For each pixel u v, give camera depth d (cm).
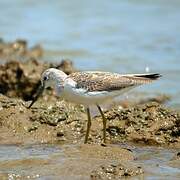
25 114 1588
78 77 1426
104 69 2420
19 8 3628
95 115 1642
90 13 3506
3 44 2861
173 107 1897
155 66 2452
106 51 2741
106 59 2594
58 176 1228
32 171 1256
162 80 2261
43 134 1525
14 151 1408
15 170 1269
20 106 1616
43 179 1218
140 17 3378
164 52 2684
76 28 3203
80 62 2553
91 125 1557
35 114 1583
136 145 1481
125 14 3459
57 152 1377
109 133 1533
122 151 1366
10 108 1605
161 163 1325
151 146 1474
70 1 3784
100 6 3653
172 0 3691
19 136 1515
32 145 1463
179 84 2208
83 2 3766
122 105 1873
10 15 3481
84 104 1440
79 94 1412
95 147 1375
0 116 1580
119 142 1501
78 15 3469
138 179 1217
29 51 2770
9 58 2658
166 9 3528
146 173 1251
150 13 3456
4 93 2045
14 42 2866
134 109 1590
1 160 1330
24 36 3061
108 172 1230
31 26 3262
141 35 3003
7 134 1523
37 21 3366
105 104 1869
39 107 1619
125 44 2850
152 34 3012
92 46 2838
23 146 1453
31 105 1580
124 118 1570
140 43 2852
